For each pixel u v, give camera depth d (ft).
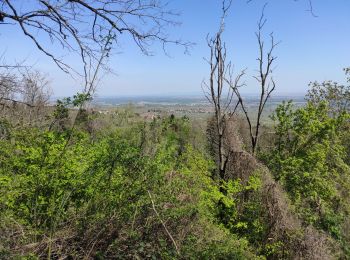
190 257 21.88
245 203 33.96
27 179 19.21
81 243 19.72
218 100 40.91
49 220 19.75
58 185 19.74
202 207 25.04
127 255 20.39
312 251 33.47
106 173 20.99
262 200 34.47
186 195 24.84
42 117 26.07
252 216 33.73
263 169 37.91
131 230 20.16
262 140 55.36
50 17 19.26
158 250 21.25
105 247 20.44
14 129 23.71
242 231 33.73
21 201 20.08
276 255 33.81
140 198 21.42
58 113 19.89
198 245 23.54
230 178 37.91
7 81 23.66
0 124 24.27
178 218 23.13
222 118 41.14
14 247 17.79
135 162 21.48
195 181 27.55
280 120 49.29
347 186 53.21
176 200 22.93
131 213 21.30
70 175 20.24
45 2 18.70
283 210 34.71
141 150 22.45
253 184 33.47
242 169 37.47
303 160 45.91
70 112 20.11
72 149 21.02
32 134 21.74
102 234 20.39
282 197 36.29
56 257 18.93
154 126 33.86
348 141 60.49
